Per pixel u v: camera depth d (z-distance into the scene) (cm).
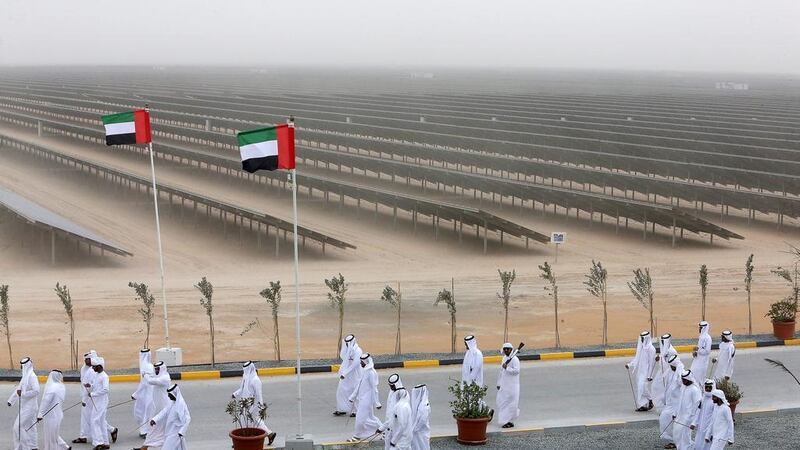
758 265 6412
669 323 4747
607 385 3444
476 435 2730
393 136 13200
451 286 5694
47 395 2573
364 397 2777
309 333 4541
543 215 8131
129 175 8488
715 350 3975
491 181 8500
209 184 9656
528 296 5425
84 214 7950
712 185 9531
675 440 2661
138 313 4944
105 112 15700
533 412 3095
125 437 2839
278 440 2777
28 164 10669
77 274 5969
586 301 5300
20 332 4538
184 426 2470
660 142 12456
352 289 5603
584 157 10650
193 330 4597
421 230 7550
